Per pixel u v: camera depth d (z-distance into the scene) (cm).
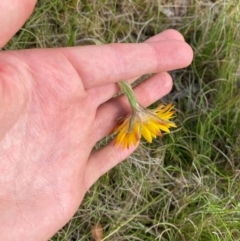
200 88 18
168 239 17
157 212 17
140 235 17
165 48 15
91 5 17
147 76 18
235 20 18
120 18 18
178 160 18
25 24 17
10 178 14
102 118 15
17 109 13
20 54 14
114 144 15
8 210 14
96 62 14
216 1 18
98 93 15
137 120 14
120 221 17
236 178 18
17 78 13
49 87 14
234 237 17
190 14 18
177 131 18
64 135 14
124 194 17
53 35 17
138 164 17
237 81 18
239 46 18
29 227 14
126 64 14
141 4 18
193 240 17
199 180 17
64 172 14
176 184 17
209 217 17
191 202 17
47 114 14
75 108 14
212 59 18
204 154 18
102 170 16
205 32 18
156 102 18
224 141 18
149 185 17
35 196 14
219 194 18
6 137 13
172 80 18
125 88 14
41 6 17
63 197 14
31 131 14
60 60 14
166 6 18
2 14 12
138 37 18
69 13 17
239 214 17
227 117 18
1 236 14
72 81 14
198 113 18
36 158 14
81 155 15
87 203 17
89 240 17
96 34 17
